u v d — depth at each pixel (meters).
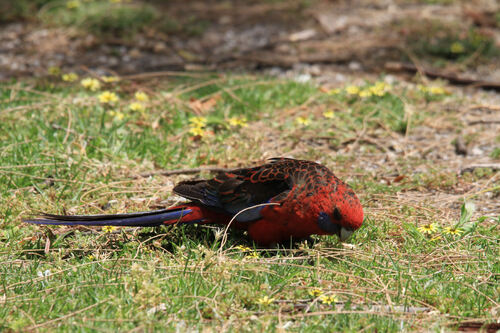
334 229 8.00
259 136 12.65
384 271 7.94
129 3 22.83
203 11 23.30
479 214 10.16
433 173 11.62
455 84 17.09
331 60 18.42
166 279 7.46
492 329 6.65
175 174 11.11
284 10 23.33
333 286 7.55
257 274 7.59
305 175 8.19
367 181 11.27
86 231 9.07
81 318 6.64
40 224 8.75
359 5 23.67
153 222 8.40
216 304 6.92
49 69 15.93
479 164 11.92
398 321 6.77
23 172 10.57
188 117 13.70
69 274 7.71
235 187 8.41
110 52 18.70
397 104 14.72
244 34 20.94
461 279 7.77
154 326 6.49
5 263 8.04
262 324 6.53
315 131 13.38
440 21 21.52
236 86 15.13
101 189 10.26
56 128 12.24
